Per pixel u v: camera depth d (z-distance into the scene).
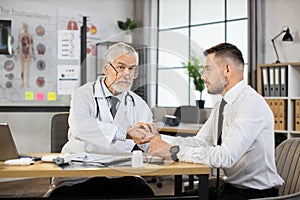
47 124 5.98
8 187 5.19
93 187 2.37
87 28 6.47
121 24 6.68
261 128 2.20
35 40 5.82
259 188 2.26
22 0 5.73
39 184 5.36
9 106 5.57
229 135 2.12
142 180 2.50
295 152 2.33
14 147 2.13
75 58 6.09
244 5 5.68
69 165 1.94
